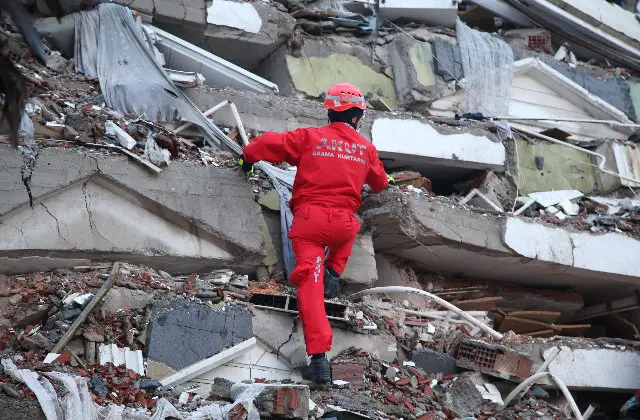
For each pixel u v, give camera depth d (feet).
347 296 64.59
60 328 50.90
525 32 99.86
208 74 76.02
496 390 62.03
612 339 73.05
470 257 72.43
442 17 90.27
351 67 85.66
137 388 48.67
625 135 97.04
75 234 55.52
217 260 59.77
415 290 64.95
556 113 95.09
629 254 77.10
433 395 59.26
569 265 74.49
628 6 108.17
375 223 67.31
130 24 70.90
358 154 56.75
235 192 61.16
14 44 65.36
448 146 77.71
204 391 52.54
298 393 49.70
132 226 57.36
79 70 68.90
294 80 82.28
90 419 43.65
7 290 52.75
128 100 66.13
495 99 89.40
